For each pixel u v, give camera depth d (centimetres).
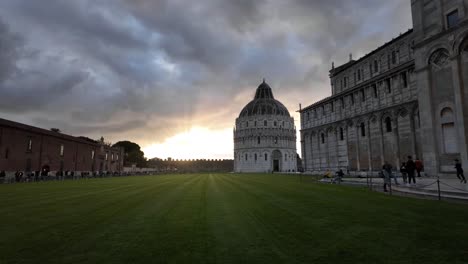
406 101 3794
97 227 913
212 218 1038
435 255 622
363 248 677
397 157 3950
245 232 833
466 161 2252
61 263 603
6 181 3950
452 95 2411
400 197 1586
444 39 2477
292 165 15150
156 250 680
